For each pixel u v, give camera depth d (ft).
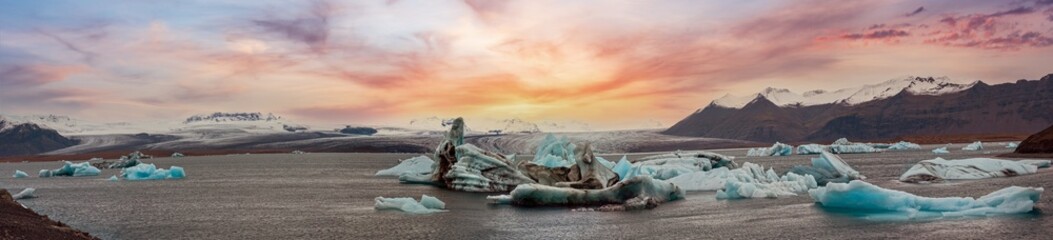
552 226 68.39
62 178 171.63
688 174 112.06
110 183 145.38
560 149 154.71
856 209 74.38
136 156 270.05
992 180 107.14
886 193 72.18
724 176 109.19
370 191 118.73
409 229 67.82
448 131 142.41
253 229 69.41
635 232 63.57
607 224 69.05
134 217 79.97
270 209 87.40
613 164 146.20
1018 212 65.82
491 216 76.84
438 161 139.54
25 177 183.42
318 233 66.33
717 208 80.33
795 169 122.72
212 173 199.62
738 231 62.44
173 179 161.48
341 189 124.06
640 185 86.63
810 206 78.48
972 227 59.62
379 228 68.74
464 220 73.77
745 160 260.62
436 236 63.46
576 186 112.98
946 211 68.69
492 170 121.90
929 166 117.70
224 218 78.43
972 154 256.32
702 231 63.10
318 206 90.63
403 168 173.68
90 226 72.74
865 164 193.06
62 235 57.62
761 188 94.02
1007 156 187.73
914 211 68.49
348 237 63.67
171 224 73.77
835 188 75.56
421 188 126.11
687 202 88.12
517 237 62.18
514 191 90.17
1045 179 103.35
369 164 295.28
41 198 106.01
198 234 66.64
